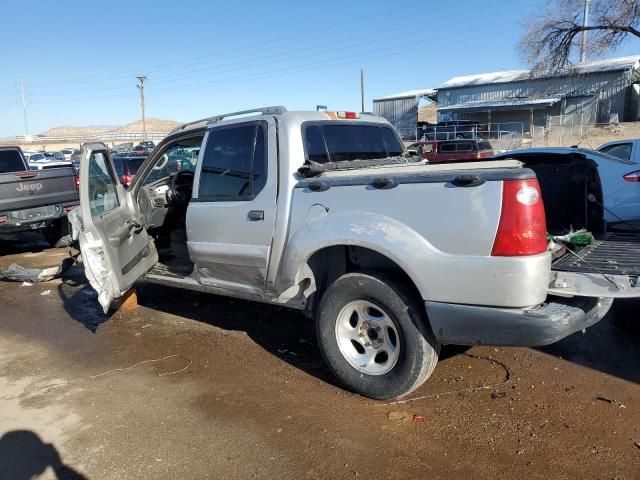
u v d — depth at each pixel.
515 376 4.00
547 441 3.16
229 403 3.77
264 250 4.14
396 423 3.42
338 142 4.45
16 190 8.22
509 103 39.12
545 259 3.13
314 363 4.37
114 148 40.50
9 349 5.02
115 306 6.04
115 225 4.99
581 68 37.72
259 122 4.25
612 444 3.11
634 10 25.89
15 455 3.25
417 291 3.60
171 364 4.48
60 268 7.42
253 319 5.48
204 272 4.79
